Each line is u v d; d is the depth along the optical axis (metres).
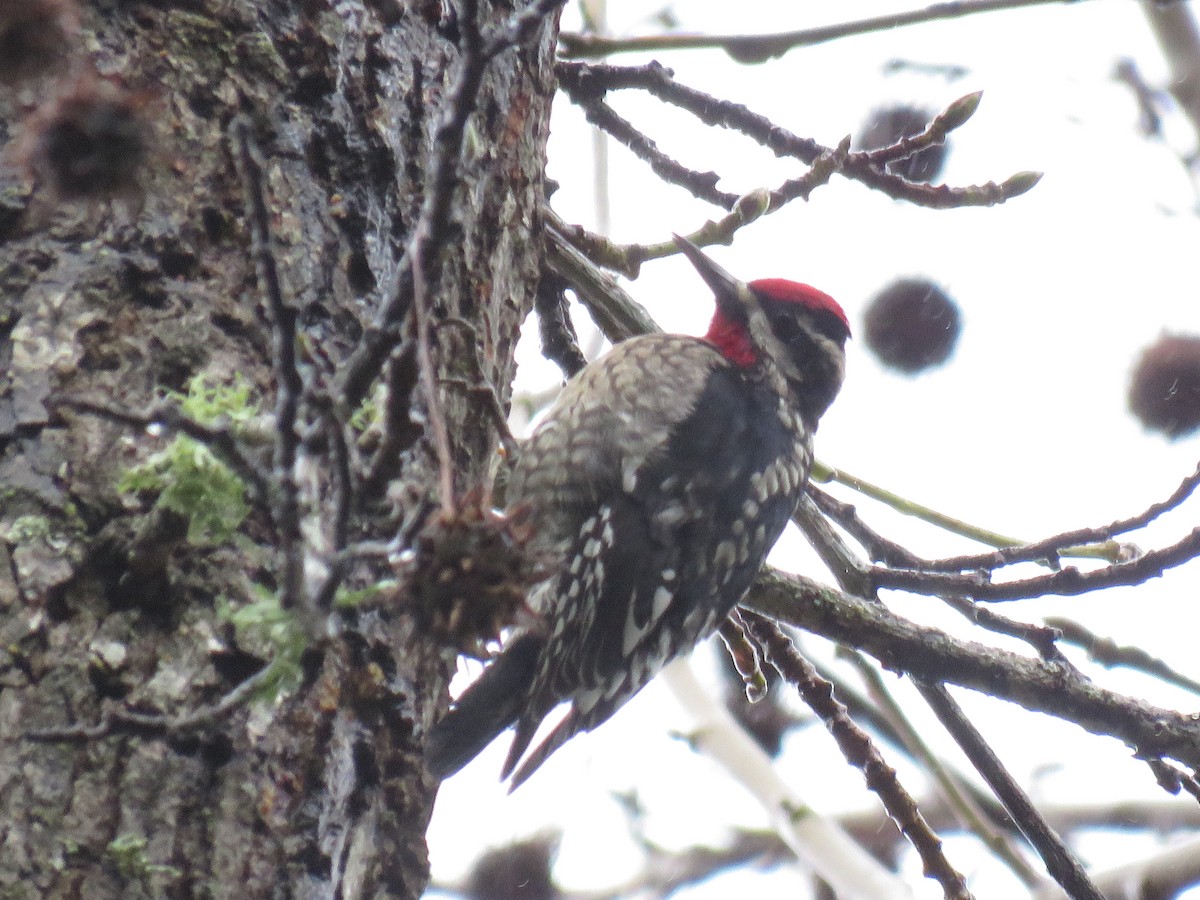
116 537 5.13
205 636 5.17
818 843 11.11
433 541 4.21
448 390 6.67
